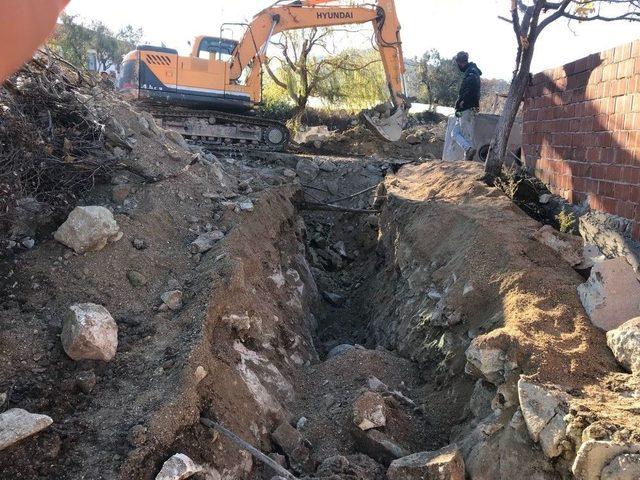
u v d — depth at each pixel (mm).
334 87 21734
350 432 4641
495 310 5055
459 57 10953
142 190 6551
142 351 4398
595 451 3189
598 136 5906
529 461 3613
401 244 7930
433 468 3828
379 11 14484
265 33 13938
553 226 6703
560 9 6930
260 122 14547
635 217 5105
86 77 7867
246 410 4387
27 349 4172
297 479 3777
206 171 7832
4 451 3271
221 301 4930
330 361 5762
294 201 10328
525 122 8297
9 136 5211
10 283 4730
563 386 3850
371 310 8148
